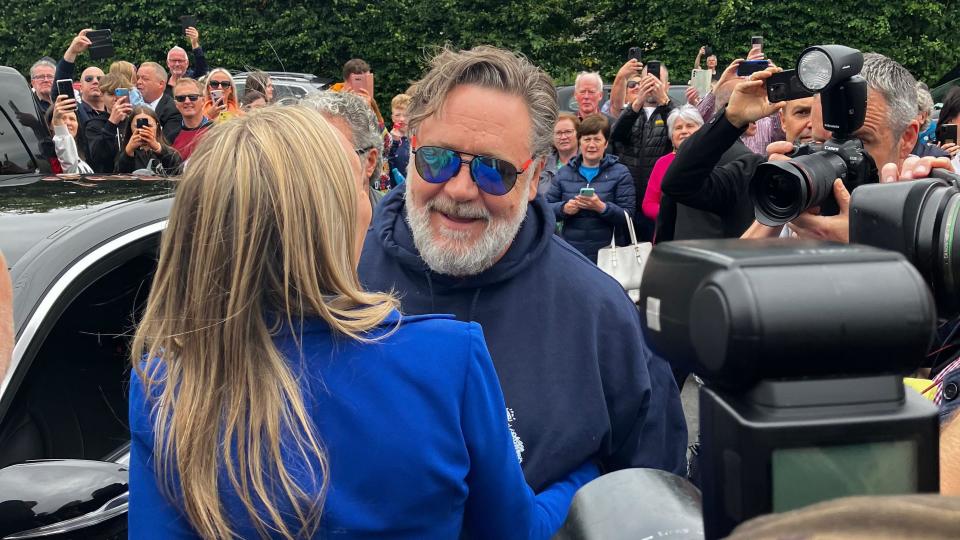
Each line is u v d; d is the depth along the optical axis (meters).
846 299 0.57
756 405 0.58
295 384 1.06
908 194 1.08
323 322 1.10
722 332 0.58
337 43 16.94
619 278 3.85
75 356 1.92
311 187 1.08
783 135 4.79
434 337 1.14
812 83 1.77
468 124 1.65
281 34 17.02
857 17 15.98
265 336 1.07
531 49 17.00
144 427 1.12
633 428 1.74
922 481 0.57
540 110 1.72
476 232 1.69
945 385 1.06
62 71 6.41
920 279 0.58
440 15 16.91
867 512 0.44
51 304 1.83
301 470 1.05
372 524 1.07
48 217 2.06
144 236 2.12
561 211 5.09
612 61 17.20
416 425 1.09
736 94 2.33
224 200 1.07
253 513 1.04
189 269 1.09
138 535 1.12
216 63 17.00
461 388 1.14
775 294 0.57
